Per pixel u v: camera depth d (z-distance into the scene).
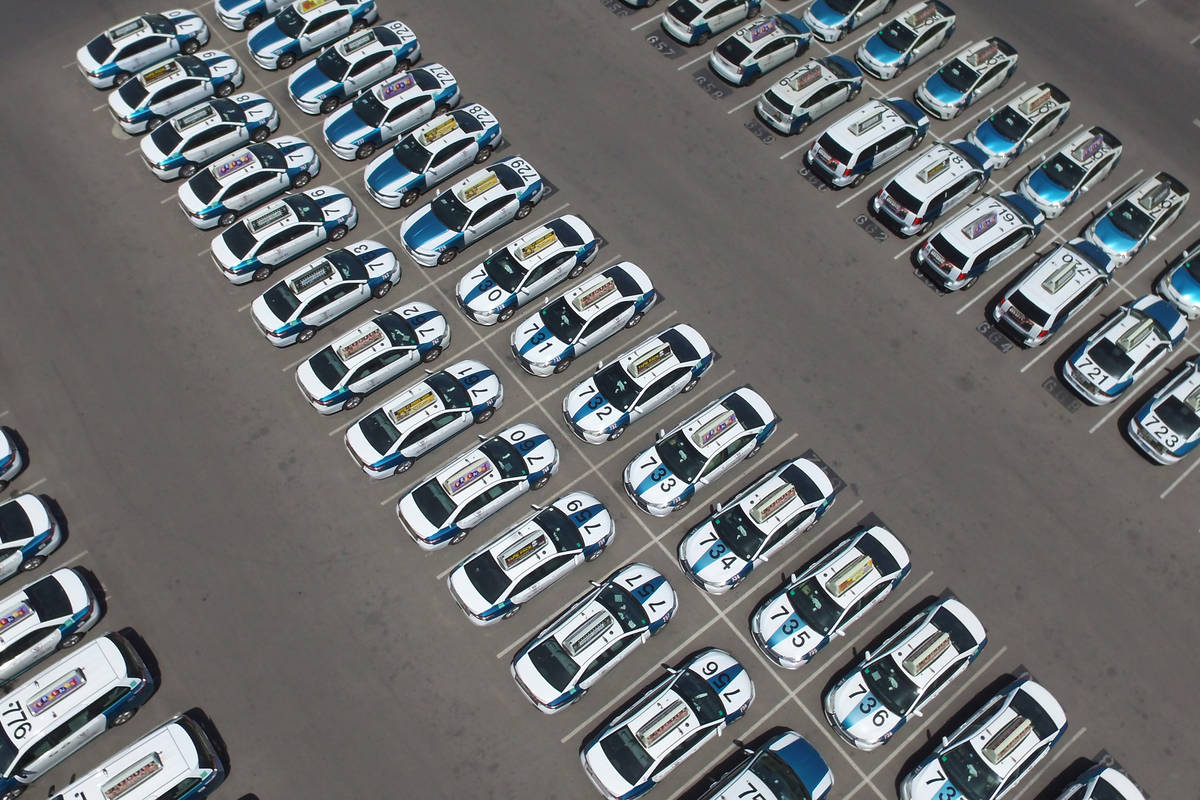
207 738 22.84
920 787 22.58
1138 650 25.83
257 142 33.84
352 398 28.17
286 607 25.38
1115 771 23.25
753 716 24.31
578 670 23.44
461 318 30.44
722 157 35.03
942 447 28.92
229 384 28.98
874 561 25.48
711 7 37.22
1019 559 27.09
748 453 27.78
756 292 31.70
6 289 30.53
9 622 23.12
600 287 28.95
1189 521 28.05
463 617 25.41
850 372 30.22
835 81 35.03
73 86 35.50
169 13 36.12
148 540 26.20
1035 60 38.56
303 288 28.86
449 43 37.53
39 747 21.77
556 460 27.28
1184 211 34.41
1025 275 30.45
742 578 25.64
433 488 25.88
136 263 31.30
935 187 32.03
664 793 23.22
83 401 28.45
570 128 35.41
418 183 32.31
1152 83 38.09
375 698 24.20
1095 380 29.05
